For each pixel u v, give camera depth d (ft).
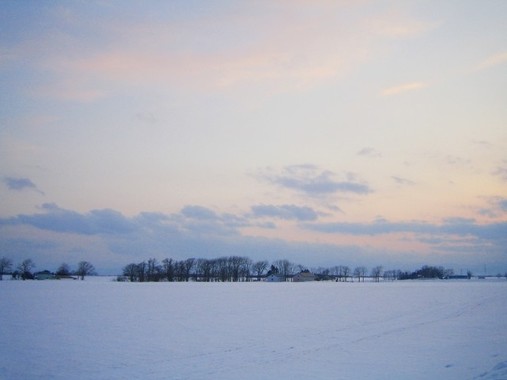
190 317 131.54
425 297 230.89
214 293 271.49
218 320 123.75
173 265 614.34
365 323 116.67
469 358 67.97
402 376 57.06
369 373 59.26
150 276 596.29
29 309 154.71
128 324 114.62
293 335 95.45
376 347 79.30
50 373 63.10
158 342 87.04
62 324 114.73
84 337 93.71
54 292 260.42
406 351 75.05
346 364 65.10
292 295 253.44
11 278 586.04
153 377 59.26
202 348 80.23
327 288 363.97
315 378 56.95
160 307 165.48
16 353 77.00
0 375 62.28
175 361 69.26
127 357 72.84
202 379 57.41
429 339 88.38
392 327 107.65
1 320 123.24
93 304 177.06
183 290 305.32
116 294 246.47
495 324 112.88
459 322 117.70
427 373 58.39
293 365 64.90
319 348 78.84
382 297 232.12
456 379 54.29
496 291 296.71
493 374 49.98
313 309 159.33
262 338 91.45
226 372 60.95
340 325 112.27
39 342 87.76
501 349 75.97
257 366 64.59
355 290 320.50
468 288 354.74
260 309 158.61
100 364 68.03
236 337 92.99
